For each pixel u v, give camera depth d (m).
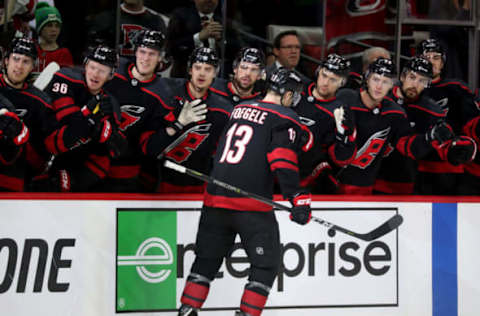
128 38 17.48
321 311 14.93
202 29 17.92
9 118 13.02
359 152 16.28
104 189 15.77
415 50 19.33
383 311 15.25
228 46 18.20
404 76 16.70
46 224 13.62
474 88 19.41
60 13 16.86
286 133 12.43
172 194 14.31
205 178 12.62
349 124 14.83
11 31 16.62
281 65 18.67
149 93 15.37
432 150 17.52
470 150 15.39
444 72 19.28
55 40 16.92
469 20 19.41
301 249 14.80
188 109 13.96
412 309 15.39
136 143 15.72
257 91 16.47
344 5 18.84
